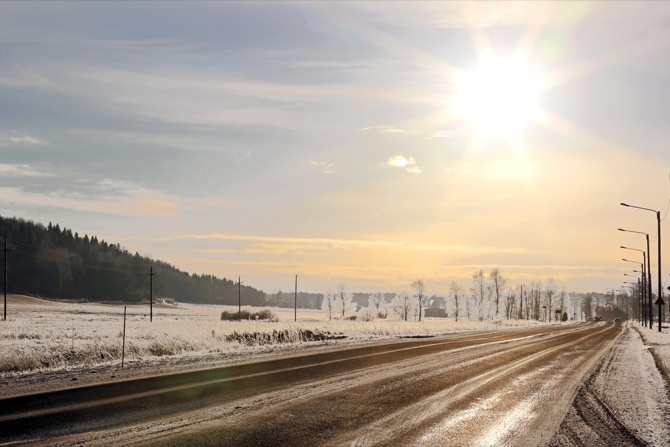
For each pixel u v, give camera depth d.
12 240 158.38
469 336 43.00
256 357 21.16
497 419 10.25
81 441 7.90
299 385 13.70
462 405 11.61
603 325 93.31
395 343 31.73
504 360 22.22
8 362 16.59
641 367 20.38
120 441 7.94
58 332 31.08
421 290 122.50
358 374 16.22
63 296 150.25
